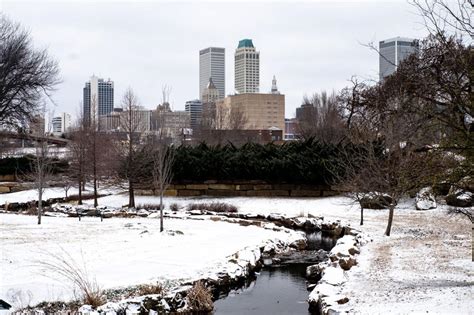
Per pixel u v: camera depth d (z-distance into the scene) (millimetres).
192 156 31828
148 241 17078
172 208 28344
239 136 62719
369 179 21953
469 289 10062
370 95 35938
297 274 14891
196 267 13320
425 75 10055
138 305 9906
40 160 29469
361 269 13070
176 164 31531
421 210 25625
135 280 11609
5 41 38969
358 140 28000
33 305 9492
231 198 30938
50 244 15891
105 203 31312
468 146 9242
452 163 9852
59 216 25578
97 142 32531
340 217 24766
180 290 11109
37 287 10516
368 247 16328
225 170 31422
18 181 38594
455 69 9156
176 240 17547
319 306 10609
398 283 11328
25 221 22516
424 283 11164
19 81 39375
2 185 37500
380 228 20766
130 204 29391
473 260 13742
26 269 12102
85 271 11664
